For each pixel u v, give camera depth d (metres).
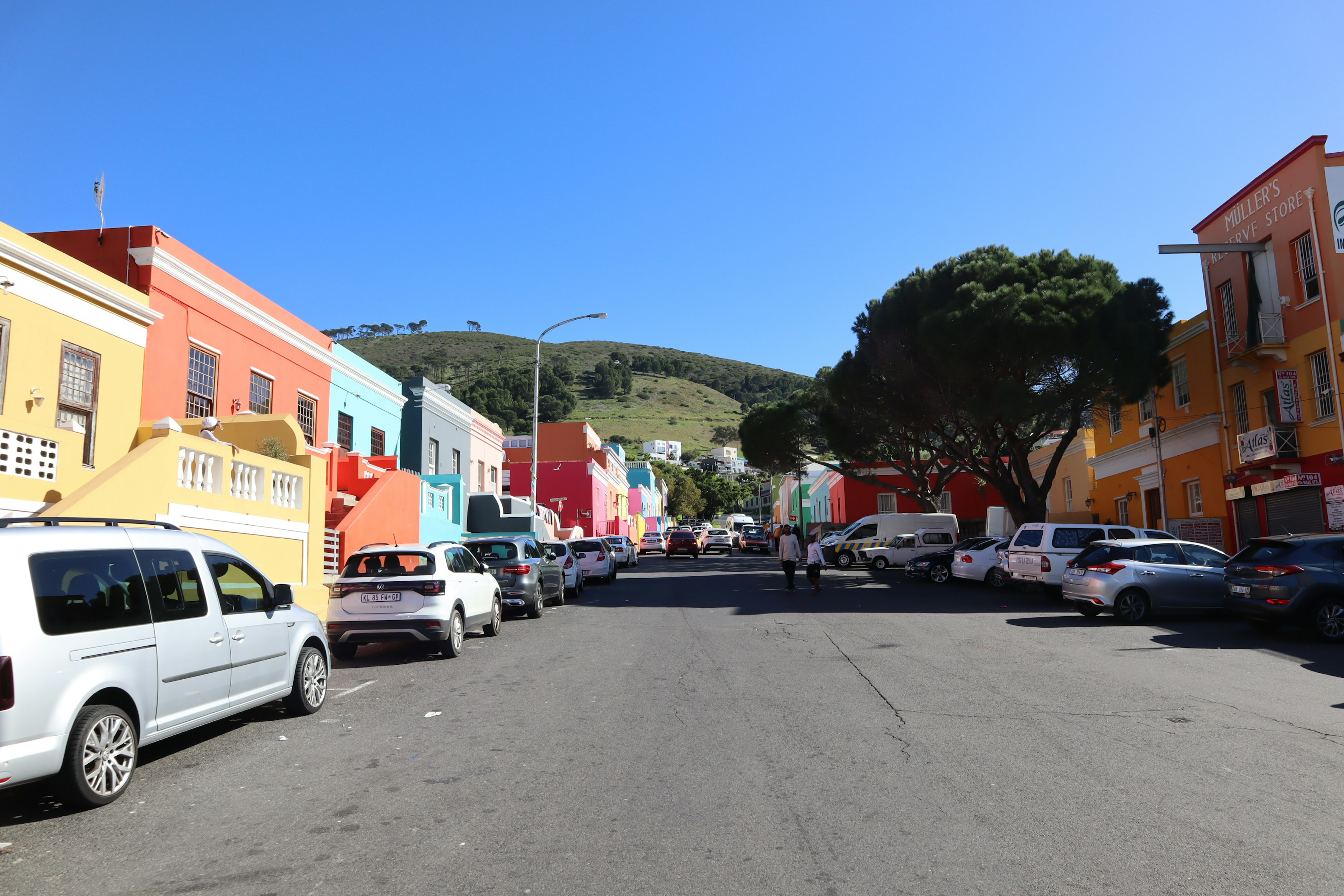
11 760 5.00
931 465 36.31
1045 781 5.77
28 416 12.20
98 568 5.93
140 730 5.98
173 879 4.34
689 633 13.88
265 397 20.38
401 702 8.83
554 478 54.50
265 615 7.73
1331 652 11.12
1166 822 4.94
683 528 51.06
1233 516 22.89
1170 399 26.02
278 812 5.39
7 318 11.87
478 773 6.14
